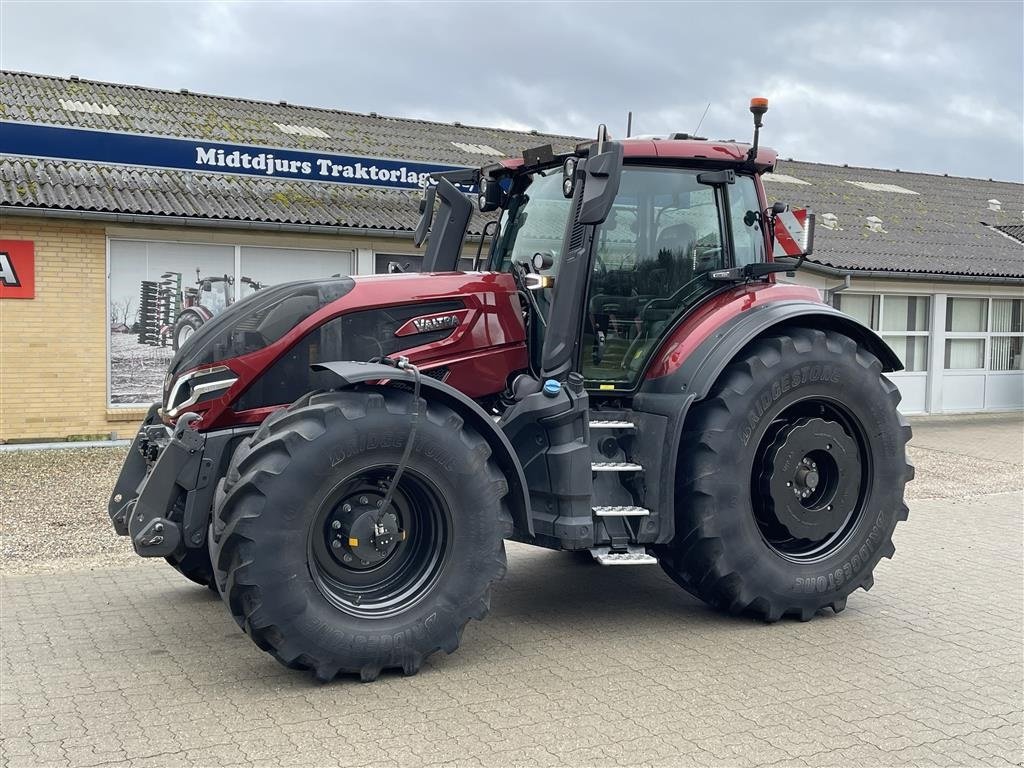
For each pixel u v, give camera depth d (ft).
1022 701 13.57
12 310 36.70
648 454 16.30
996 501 30.42
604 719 12.69
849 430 17.80
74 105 48.16
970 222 65.87
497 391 16.39
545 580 20.06
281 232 40.60
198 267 39.78
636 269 17.35
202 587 18.97
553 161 17.65
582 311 16.48
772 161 18.34
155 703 13.09
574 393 15.75
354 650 13.57
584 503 15.51
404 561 14.56
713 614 17.66
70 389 37.86
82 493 28.35
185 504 14.75
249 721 12.52
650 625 16.93
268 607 13.05
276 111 57.06
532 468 15.81
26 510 26.02
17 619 16.84
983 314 57.41
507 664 14.80
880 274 50.24
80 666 14.53
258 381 15.20
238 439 14.97
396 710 12.91
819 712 13.06
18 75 51.93
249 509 13.00
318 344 15.33
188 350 15.97
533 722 12.57
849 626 16.99
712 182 17.75
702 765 11.44
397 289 15.84
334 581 14.10
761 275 18.03
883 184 73.77
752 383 16.37
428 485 14.11
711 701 13.38
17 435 37.14
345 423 13.43
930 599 18.80
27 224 36.63
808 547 17.52
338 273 42.37
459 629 14.38
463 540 14.29
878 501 17.71
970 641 16.20
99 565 20.68
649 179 17.48
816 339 17.17
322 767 11.24
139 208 37.09
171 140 39.86
